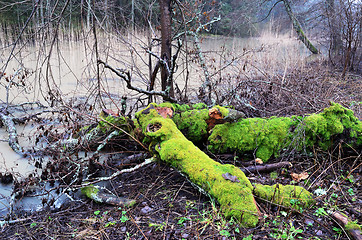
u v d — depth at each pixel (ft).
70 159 11.18
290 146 11.76
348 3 24.27
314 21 42.60
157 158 10.65
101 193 10.35
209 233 7.75
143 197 10.15
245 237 7.40
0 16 29.86
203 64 17.70
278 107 16.75
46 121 17.83
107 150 14.07
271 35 44.19
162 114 12.25
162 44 15.81
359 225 7.47
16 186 10.87
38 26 13.38
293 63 24.49
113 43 18.48
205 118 12.33
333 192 9.55
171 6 16.21
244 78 20.40
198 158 9.50
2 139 15.72
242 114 11.87
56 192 10.83
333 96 18.02
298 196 8.75
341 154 11.82
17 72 18.10
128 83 12.69
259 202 8.75
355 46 26.68
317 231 7.66
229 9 55.01
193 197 9.84
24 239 8.29
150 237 7.84
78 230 8.53
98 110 18.74
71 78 29.07
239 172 9.07
